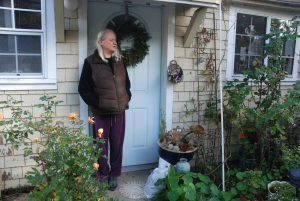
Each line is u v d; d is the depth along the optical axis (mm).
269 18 3768
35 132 2707
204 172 3166
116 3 3018
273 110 2725
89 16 2936
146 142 3385
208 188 2346
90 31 2957
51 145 1639
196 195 2352
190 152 2660
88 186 1842
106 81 2496
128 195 2691
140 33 3035
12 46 2621
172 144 2756
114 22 3041
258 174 2572
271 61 3078
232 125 3264
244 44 3691
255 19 3717
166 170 2607
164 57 3246
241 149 3576
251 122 3129
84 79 2465
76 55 2760
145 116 3342
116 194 2707
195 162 3180
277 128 2889
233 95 3076
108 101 2504
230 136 3375
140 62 3180
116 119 2697
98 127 2625
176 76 3137
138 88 3268
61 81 2744
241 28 3639
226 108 3215
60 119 2775
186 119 3396
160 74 3348
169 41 3160
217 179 2975
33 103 2676
